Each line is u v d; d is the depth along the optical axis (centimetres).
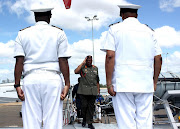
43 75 198
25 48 204
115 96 213
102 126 439
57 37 206
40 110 203
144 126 205
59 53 208
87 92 437
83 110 446
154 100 402
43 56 203
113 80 212
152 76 214
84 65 457
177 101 390
